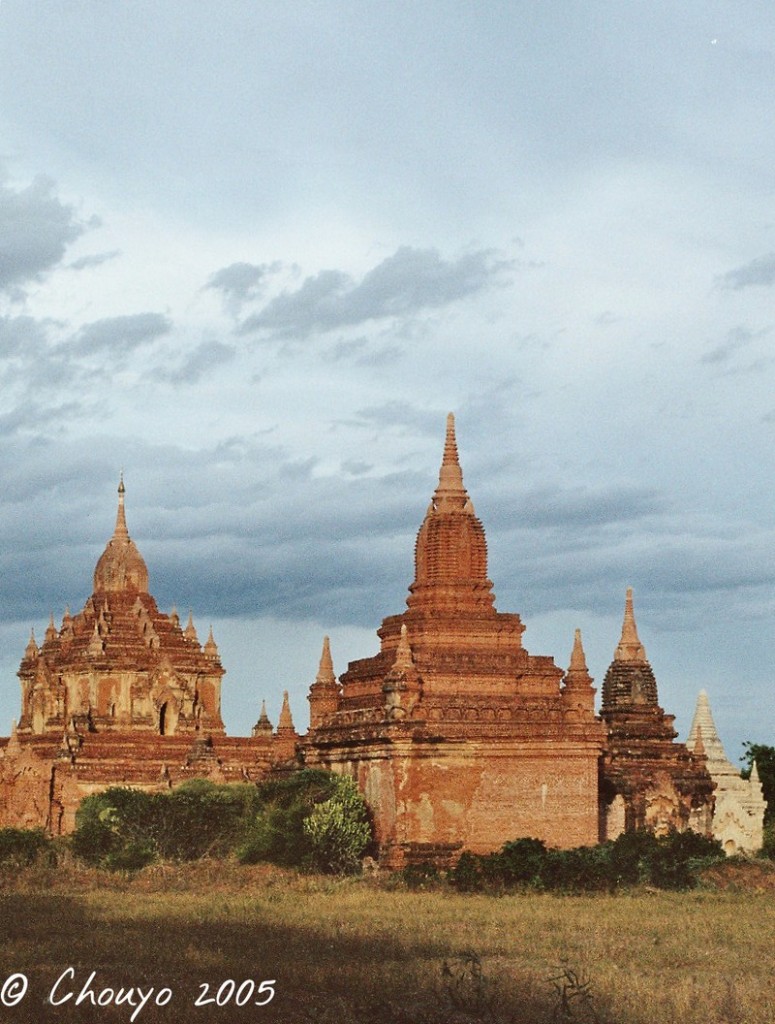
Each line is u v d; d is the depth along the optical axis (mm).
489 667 100938
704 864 92250
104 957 60156
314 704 111312
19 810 121125
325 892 85250
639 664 120125
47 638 142000
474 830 97688
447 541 104000
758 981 58344
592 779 100312
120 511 142000
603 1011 52656
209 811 101250
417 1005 53781
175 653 138750
